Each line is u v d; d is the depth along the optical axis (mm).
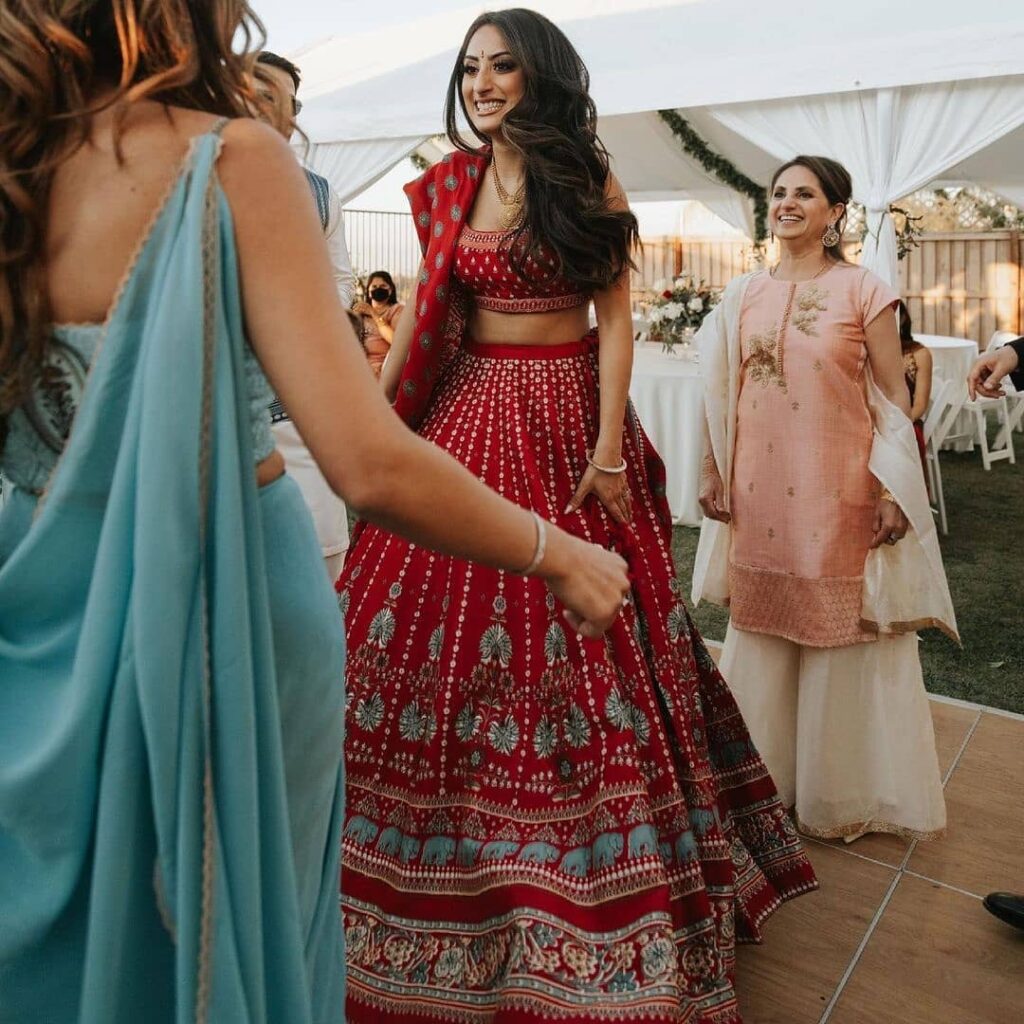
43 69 875
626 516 2119
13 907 907
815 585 2658
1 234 879
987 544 5832
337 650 1081
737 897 2160
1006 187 8398
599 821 1776
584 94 2059
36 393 923
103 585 866
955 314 11281
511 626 1904
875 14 5059
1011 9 4703
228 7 993
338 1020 1189
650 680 2031
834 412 2641
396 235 15828
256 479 944
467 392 2170
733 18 5492
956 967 2221
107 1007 886
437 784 1873
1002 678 3896
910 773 2729
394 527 952
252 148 926
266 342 919
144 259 881
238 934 896
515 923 1700
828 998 2115
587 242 1998
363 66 6891
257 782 930
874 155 5117
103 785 867
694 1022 1800
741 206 10164
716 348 2818
